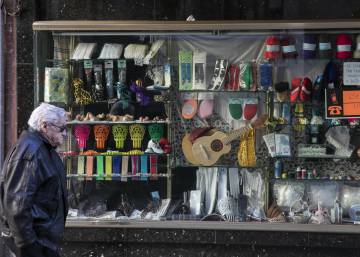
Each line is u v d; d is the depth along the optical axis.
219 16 6.55
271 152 6.72
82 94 6.80
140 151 6.81
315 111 6.68
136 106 6.80
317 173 6.70
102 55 6.75
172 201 6.77
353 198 6.64
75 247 6.73
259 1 6.50
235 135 6.77
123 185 6.81
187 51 6.71
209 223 6.57
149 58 6.73
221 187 6.75
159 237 6.63
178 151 6.78
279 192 6.72
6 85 6.78
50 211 4.61
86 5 6.61
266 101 6.73
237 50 6.68
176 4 6.57
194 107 6.77
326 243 6.49
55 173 4.60
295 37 6.62
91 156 6.84
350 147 6.66
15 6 6.63
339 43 6.57
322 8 6.45
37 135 4.63
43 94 6.71
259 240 6.55
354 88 6.62
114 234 6.66
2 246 6.65
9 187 4.44
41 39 6.68
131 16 6.59
